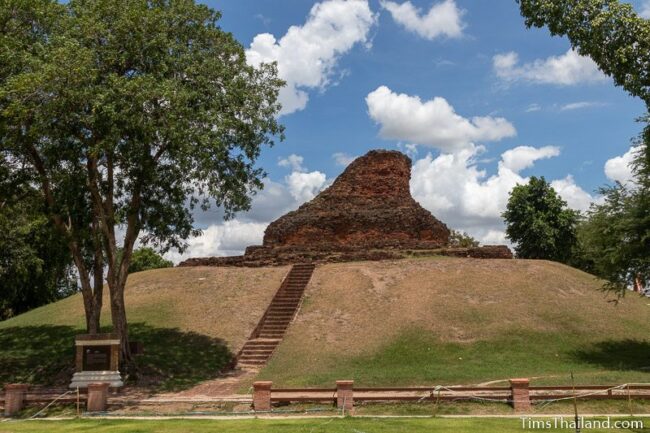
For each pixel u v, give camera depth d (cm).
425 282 3033
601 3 1492
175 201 2334
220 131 2055
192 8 2264
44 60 1961
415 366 2181
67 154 2084
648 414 1508
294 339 2528
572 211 5250
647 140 1964
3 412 1794
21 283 4150
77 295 3541
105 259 2633
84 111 1998
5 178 2295
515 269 3228
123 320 2236
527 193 5353
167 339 2625
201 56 2231
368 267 3359
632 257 2320
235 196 2392
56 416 1694
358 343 2442
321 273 3322
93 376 1997
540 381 1866
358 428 1331
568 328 2567
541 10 1570
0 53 1948
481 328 2522
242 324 2781
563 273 3253
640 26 1441
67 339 2691
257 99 2303
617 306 2888
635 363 2211
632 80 1451
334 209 4181
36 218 3053
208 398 1834
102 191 2275
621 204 2398
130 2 2109
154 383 2139
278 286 3206
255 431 1312
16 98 1864
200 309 2983
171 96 1917
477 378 1983
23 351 2570
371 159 4322
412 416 1527
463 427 1345
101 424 1480
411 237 3984
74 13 2195
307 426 1361
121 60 2034
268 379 2088
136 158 2069
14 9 2053
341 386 1617
